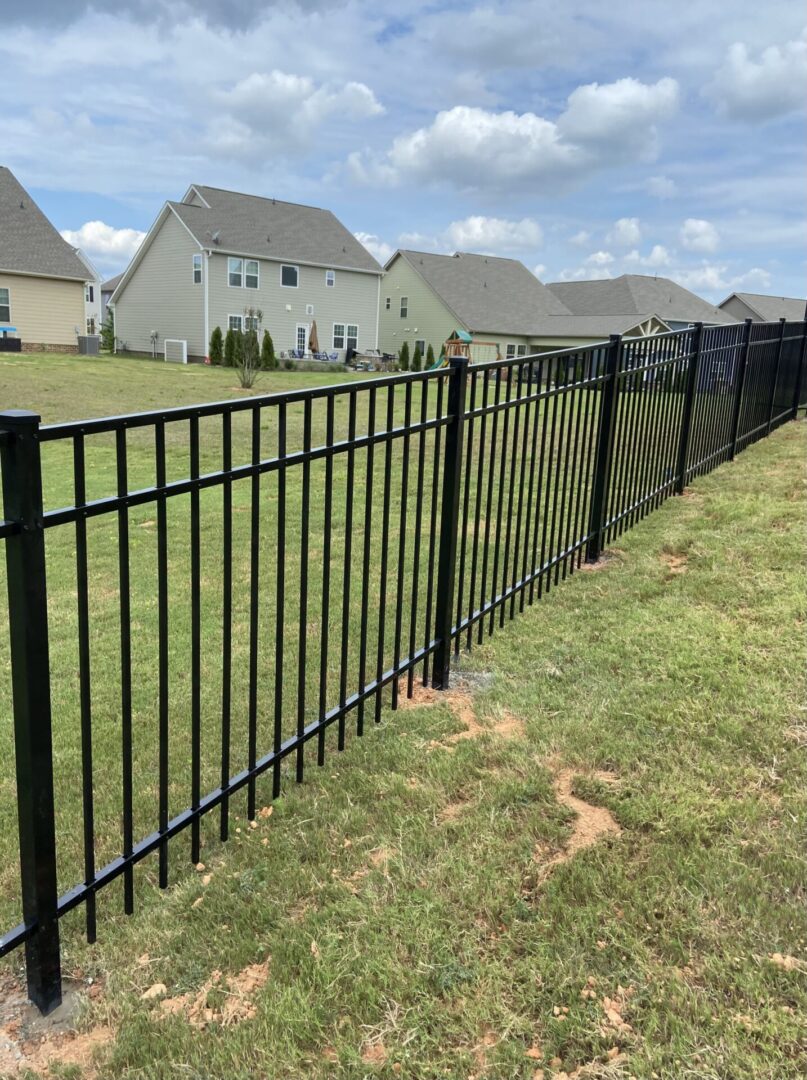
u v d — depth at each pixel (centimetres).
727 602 387
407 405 283
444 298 3666
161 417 188
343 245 3547
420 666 366
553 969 184
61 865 237
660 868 213
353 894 213
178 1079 164
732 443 693
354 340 3591
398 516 668
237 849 237
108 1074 166
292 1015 176
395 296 3906
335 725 311
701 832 226
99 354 3005
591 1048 165
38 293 2798
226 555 218
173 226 3155
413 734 296
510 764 269
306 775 273
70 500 797
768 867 211
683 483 600
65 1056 172
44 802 172
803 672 310
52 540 663
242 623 446
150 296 3334
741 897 201
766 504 532
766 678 308
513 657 355
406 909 205
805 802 235
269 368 2847
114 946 201
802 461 661
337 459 981
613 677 327
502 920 201
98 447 1109
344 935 198
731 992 175
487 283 3941
